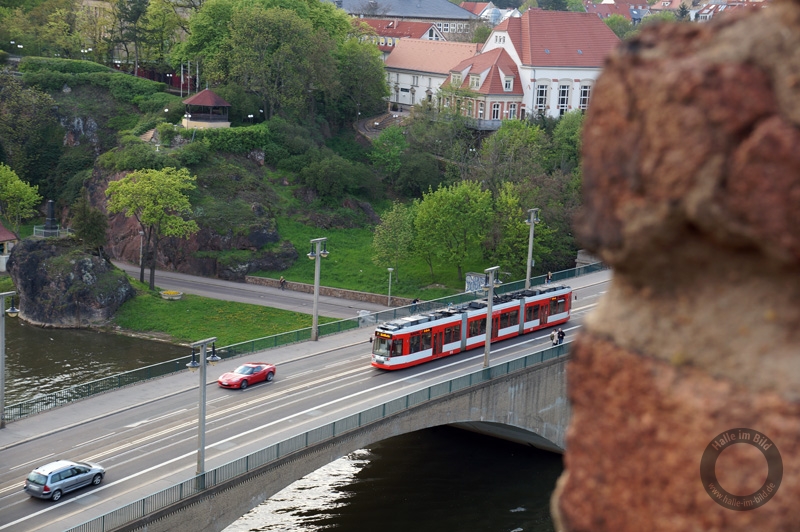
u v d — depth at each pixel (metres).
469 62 150.38
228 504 42.41
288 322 94.12
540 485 61.47
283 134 128.75
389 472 62.81
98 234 100.00
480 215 104.44
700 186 6.07
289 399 56.66
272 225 114.56
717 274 6.41
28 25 153.75
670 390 6.44
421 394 53.25
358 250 115.44
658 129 6.24
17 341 89.12
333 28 153.00
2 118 129.88
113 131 133.38
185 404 55.47
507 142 119.56
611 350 6.81
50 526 39.34
